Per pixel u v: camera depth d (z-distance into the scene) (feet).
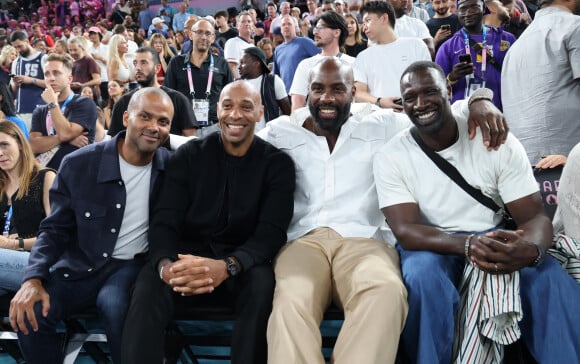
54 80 13.15
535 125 9.48
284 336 6.57
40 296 7.31
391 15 12.26
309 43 16.78
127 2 48.21
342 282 7.54
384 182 7.70
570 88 9.25
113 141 8.04
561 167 8.52
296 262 7.57
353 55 17.93
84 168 7.91
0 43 29.96
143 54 13.11
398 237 7.47
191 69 14.67
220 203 7.92
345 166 8.33
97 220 7.79
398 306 6.67
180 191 7.89
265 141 8.29
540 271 6.83
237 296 7.47
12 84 22.20
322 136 8.45
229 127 7.79
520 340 7.28
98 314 7.84
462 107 7.85
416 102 7.23
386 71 12.15
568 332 6.61
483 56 11.76
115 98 21.45
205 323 8.41
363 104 8.88
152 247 7.54
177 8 45.96
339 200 8.29
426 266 6.93
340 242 7.96
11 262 8.00
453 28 16.48
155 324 6.93
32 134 13.60
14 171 9.04
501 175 7.33
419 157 7.57
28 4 59.21
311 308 6.99
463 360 6.87
